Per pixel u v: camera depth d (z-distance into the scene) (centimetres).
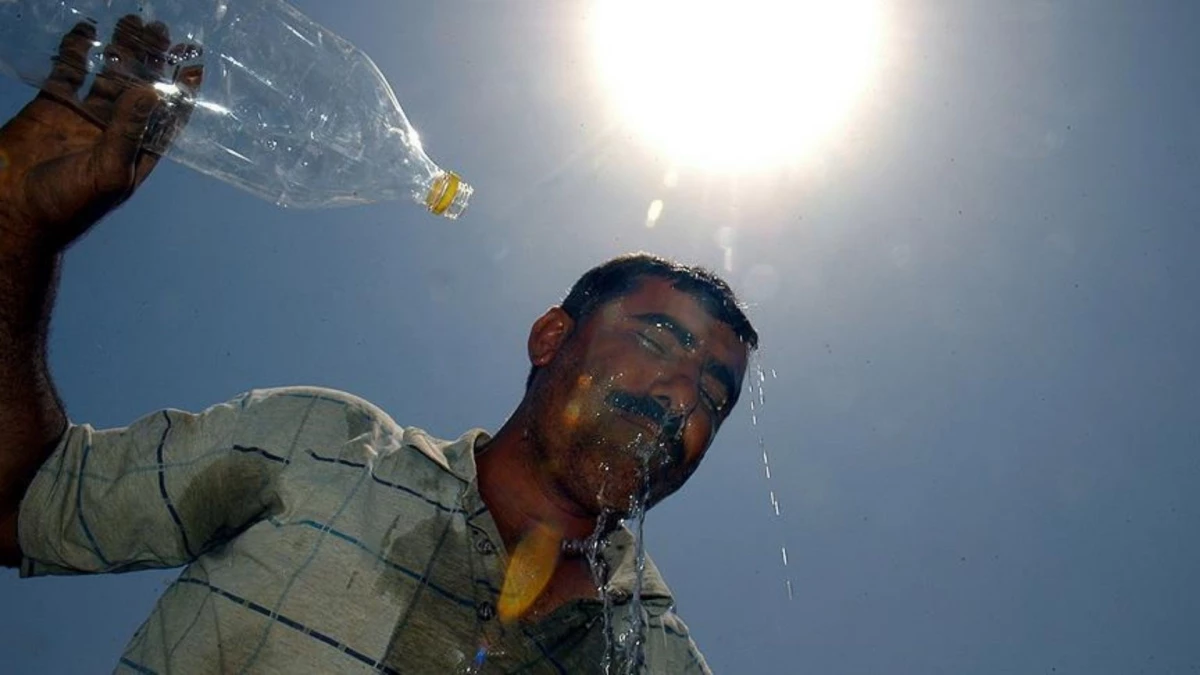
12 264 186
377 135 235
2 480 194
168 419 199
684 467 207
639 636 207
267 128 231
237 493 192
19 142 188
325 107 235
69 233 189
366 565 184
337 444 195
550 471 201
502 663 186
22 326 189
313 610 181
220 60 230
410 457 196
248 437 194
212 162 228
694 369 206
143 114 190
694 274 215
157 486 193
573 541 203
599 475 199
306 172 232
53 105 192
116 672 187
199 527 194
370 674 179
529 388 211
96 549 195
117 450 198
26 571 201
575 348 206
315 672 178
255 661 179
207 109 227
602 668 197
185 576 192
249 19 235
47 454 197
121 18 196
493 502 201
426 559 187
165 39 198
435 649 183
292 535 186
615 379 202
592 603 198
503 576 191
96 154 186
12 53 205
